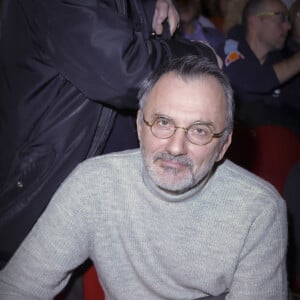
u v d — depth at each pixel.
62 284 1.18
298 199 1.77
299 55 2.44
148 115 1.01
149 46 1.18
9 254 1.36
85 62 1.14
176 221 1.09
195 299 1.18
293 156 1.85
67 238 1.12
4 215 1.30
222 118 1.01
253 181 1.12
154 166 1.02
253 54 2.42
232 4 3.00
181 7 2.64
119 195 1.11
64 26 1.14
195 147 1.00
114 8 1.20
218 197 1.10
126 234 1.12
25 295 1.12
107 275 1.17
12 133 1.28
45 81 1.23
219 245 1.10
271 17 2.39
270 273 1.11
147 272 1.14
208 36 2.81
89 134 1.27
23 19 1.22
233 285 1.14
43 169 1.27
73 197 1.12
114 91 1.16
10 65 1.28
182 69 0.99
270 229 1.10
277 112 2.19
